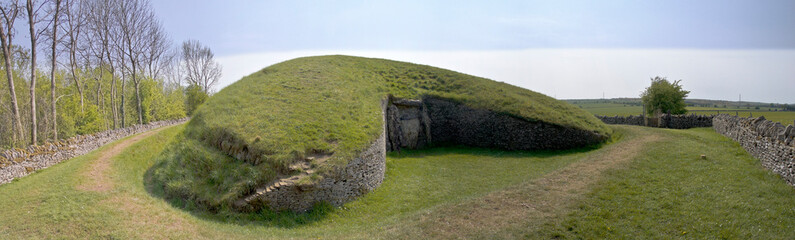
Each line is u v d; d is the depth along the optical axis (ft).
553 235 36.68
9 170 52.85
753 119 59.47
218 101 79.05
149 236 36.99
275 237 40.06
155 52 161.89
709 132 89.20
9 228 36.91
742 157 57.82
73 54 117.08
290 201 50.34
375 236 38.75
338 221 49.65
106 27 124.77
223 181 53.01
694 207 40.68
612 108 316.60
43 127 113.29
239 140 58.85
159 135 95.61
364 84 99.14
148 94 160.25
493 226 38.99
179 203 51.34
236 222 46.52
